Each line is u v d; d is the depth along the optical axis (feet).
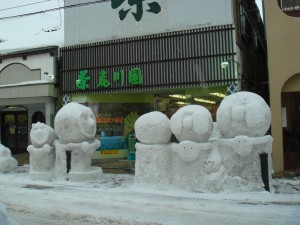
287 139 45.47
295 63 40.70
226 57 43.50
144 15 49.08
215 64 43.96
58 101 55.47
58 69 55.36
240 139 29.76
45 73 55.52
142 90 48.34
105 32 51.78
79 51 53.11
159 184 32.81
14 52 57.72
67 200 29.73
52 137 40.34
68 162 37.96
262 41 69.05
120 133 54.13
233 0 45.42
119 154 53.98
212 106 46.42
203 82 44.37
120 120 54.13
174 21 47.14
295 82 41.37
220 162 30.73
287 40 41.14
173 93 50.62
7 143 63.98
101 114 53.06
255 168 30.53
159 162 32.96
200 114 30.86
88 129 37.70
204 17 45.39
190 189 31.19
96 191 33.17
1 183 38.29
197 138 31.04
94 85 51.70
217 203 27.40
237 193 29.91
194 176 31.12
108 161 53.01
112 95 53.67
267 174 30.58
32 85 55.36
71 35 54.24
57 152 38.65
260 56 68.39
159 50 47.32
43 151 39.24
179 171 31.94
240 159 30.53
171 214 24.68
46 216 24.73
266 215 23.98
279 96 41.14
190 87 45.60
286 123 44.70
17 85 56.70
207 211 25.26
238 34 46.44
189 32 45.57
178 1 46.96
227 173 30.83
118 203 28.30
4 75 59.41
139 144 34.01
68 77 53.83
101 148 52.54
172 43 46.55
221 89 45.75
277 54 41.39
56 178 38.47
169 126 33.65
